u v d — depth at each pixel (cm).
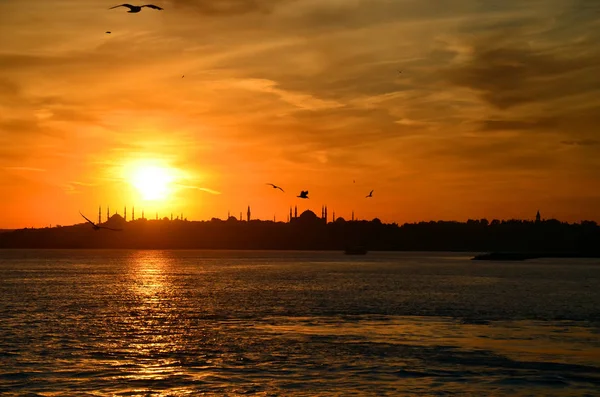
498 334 5969
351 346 5309
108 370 4519
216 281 14175
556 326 6525
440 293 10656
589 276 16575
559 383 4178
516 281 14238
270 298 9694
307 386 4119
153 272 18500
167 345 5400
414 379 4269
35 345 5409
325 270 19875
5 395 3928
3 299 9544
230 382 4212
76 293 10756
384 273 17950
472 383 4175
